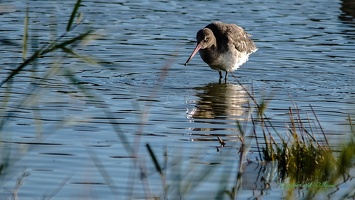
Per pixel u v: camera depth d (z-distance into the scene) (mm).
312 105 16266
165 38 21906
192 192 11164
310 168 12414
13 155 12492
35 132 13750
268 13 25250
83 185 11398
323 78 18719
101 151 12867
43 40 20750
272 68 19625
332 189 11594
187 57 20484
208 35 18766
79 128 14125
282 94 17266
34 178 11594
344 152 11828
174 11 25141
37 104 15594
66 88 17000
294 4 26734
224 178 11266
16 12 24031
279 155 12680
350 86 18016
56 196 10977
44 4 25297
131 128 14281
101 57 19781
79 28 22406
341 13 25578
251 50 19578
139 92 17156
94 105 15789
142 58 19969
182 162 12438
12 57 19328
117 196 11016
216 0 26953
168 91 17453
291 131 13359
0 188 11203
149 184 11430
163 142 13500
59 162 12305
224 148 13273
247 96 17141
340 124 14695
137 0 26531
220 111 15797
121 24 23172
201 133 14141
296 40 22172
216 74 19406
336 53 20922
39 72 18172
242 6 26141
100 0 26219
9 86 12562
